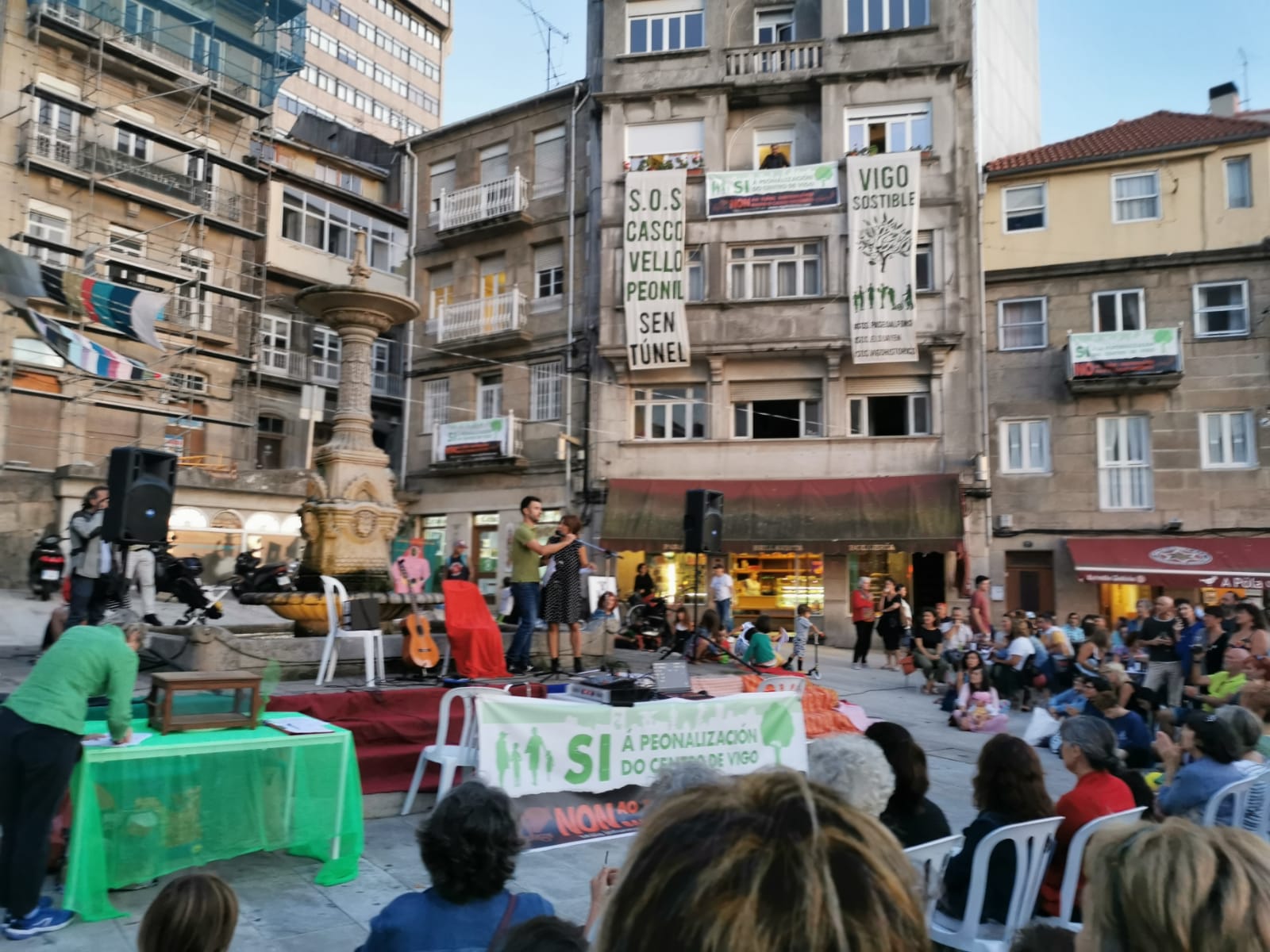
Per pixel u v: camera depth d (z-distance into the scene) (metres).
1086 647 11.24
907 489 19.44
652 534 19.98
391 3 62.38
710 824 0.85
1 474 19.44
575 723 5.73
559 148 23.75
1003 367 20.17
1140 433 19.36
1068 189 20.22
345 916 4.52
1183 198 19.53
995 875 3.67
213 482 21.33
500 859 2.80
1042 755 9.60
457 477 24.36
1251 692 5.93
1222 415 19.00
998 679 12.79
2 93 21.12
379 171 29.52
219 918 2.60
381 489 10.52
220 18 26.03
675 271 20.89
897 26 20.86
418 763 6.44
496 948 2.52
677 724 6.25
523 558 8.98
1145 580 17.73
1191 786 4.69
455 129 25.58
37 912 4.16
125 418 22.72
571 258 22.95
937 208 20.06
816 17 21.42
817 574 20.34
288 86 54.44
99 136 22.66
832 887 0.77
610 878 2.67
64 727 4.12
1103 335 19.16
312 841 4.91
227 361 24.98
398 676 8.62
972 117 20.16
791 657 15.23
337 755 5.03
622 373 21.56
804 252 20.83
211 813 4.67
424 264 26.05
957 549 18.36
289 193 26.30
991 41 22.89
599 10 23.05
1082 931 1.52
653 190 21.09
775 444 20.61
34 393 19.36
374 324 10.76
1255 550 17.91
